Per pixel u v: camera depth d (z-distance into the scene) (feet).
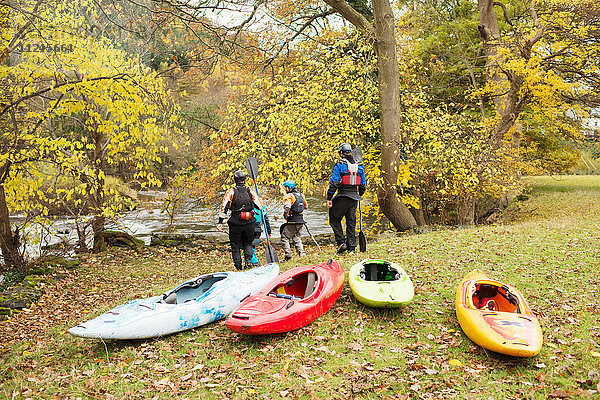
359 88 49.37
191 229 63.46
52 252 44.11
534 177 110.63
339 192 30.07
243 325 18.08
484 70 68.74
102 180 43.88
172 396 15.10
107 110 42.11
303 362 16.87
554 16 53.88
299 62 49.60
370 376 15.37
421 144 53.83
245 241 30.71
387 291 20.52
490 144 54.44
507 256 29.81
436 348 17.52
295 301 19.83
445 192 52.16
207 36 33.45
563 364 15.62
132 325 18.92
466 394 14.07
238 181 29.78
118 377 16.67
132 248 48.32
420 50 76.59
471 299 19.75
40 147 35.63
